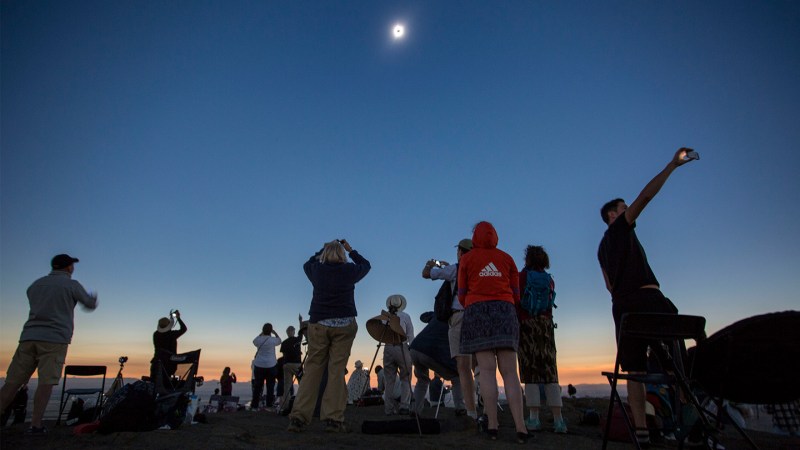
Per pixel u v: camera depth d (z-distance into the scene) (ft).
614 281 11.37
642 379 9.25
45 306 14.79
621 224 11.43
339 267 15.16
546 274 15.47
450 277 16.63
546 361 14.82
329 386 14.30
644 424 11.11
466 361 16.47
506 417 18.52
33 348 14.52
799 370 8.64
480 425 13.70
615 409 13.50
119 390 14.70
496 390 12.25
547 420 17.87
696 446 11.84
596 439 13.28
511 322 12.16
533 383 14.96
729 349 8.70
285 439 12.23
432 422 13.94
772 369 8.77
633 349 10.89
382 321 17.37
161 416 14.42
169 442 11.27
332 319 14.44
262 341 30.68
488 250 13.16
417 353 18.99
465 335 12.50
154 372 22.94
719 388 9.42
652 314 8.91
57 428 16.74
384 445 11.51
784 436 14.10
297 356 27.12
